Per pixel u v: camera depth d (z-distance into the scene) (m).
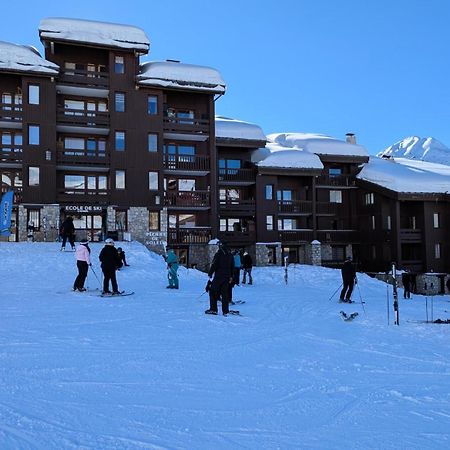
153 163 36.16
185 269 24.12
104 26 35.75
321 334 9.70
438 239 40.88
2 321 10.16
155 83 35.97
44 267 21.39
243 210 39.50
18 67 32.69
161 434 4.55
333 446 4.36
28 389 5.74
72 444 4.25
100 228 36.12
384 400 5.65
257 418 5.02
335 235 42.72
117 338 8.73
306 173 40.50
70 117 34.62
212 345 8.38
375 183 41.62
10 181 34.41
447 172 46.41
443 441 4.50
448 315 12.73
